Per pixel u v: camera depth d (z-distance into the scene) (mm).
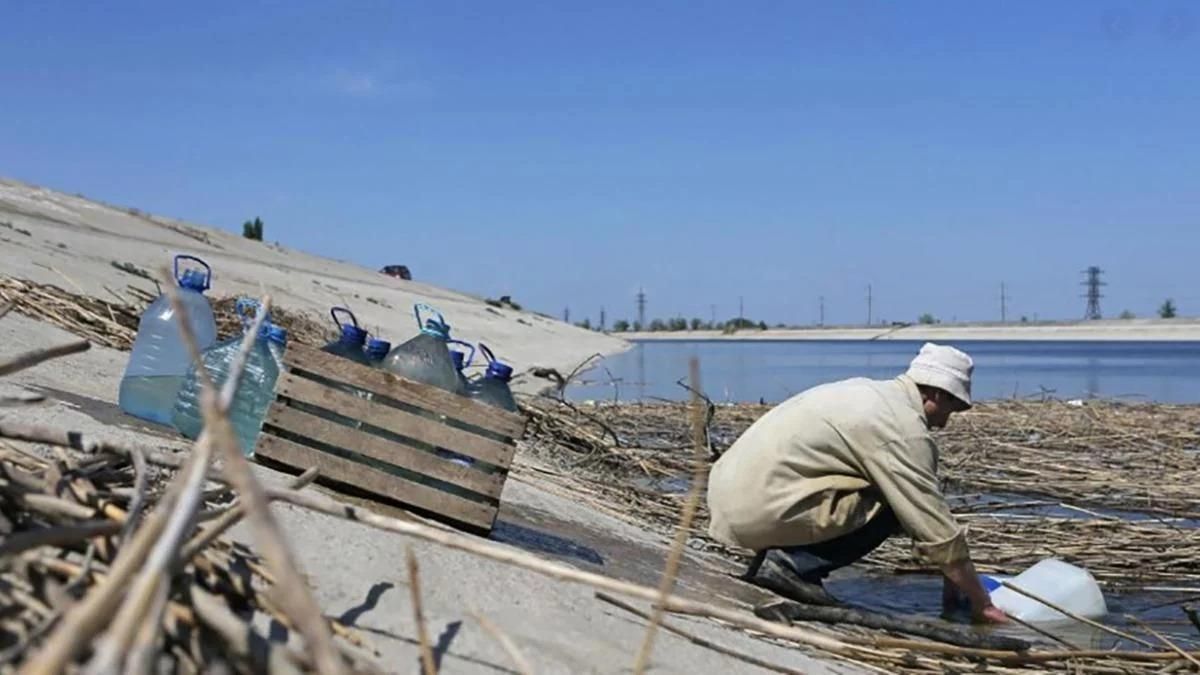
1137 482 11258
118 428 5082
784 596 5918
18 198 28594
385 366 5230
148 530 1885
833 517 5766
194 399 5277
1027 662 4891
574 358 35406
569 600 3795
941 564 5645
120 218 33562
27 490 2738
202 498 3395
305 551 3436
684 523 2396
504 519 5742
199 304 5832
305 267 39250
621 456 10812
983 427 15805
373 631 3010
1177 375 38469
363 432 4855
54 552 2588
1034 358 57031
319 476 4836
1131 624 6211
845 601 6500
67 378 6461
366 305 29891
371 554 3584
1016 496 10867
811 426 5762
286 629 2670
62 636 1554
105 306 9930
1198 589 7059
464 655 3037
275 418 4820
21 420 4688
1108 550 7969
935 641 5121
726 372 34781
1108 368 44344
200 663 2225
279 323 13594
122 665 1722
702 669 3561
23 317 8453
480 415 4934
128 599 1639
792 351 60750
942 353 5770
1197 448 14328
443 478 4898
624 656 3404
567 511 6828
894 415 5641
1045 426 15953
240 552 2957
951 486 11133
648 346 63281
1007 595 6086
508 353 30156
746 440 6031
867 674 4457
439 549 3855
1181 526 9070
